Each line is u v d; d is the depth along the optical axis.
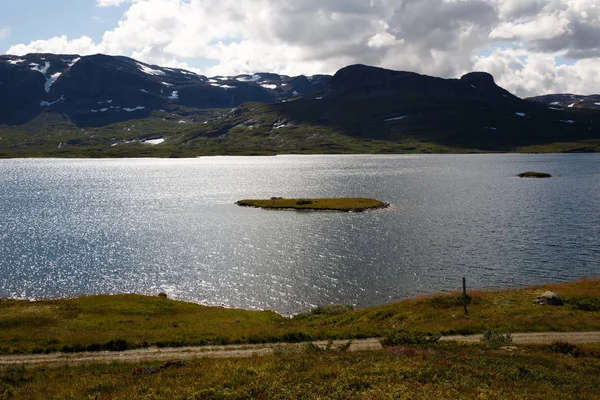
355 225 106.94
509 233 95.75
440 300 49.31
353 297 60.62
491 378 21.97
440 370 22.80
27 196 167.62
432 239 91.44
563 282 64.12
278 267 74.31
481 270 70.94
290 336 37.19
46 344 35.09
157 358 31.94
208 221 115.12
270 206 135.12
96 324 42.78
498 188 174.25
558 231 97.00
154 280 68.38
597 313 43.19
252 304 58.81
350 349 32.75
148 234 99.75
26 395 20.98
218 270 73.00
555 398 19.12
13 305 49.78
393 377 21.45
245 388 19.64
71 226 108.88
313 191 175.25
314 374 21.88
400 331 36.50
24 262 77.69
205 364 26.50
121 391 20.61
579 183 185.50
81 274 71.38
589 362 27.50
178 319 45.72
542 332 37.25
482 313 43.84
